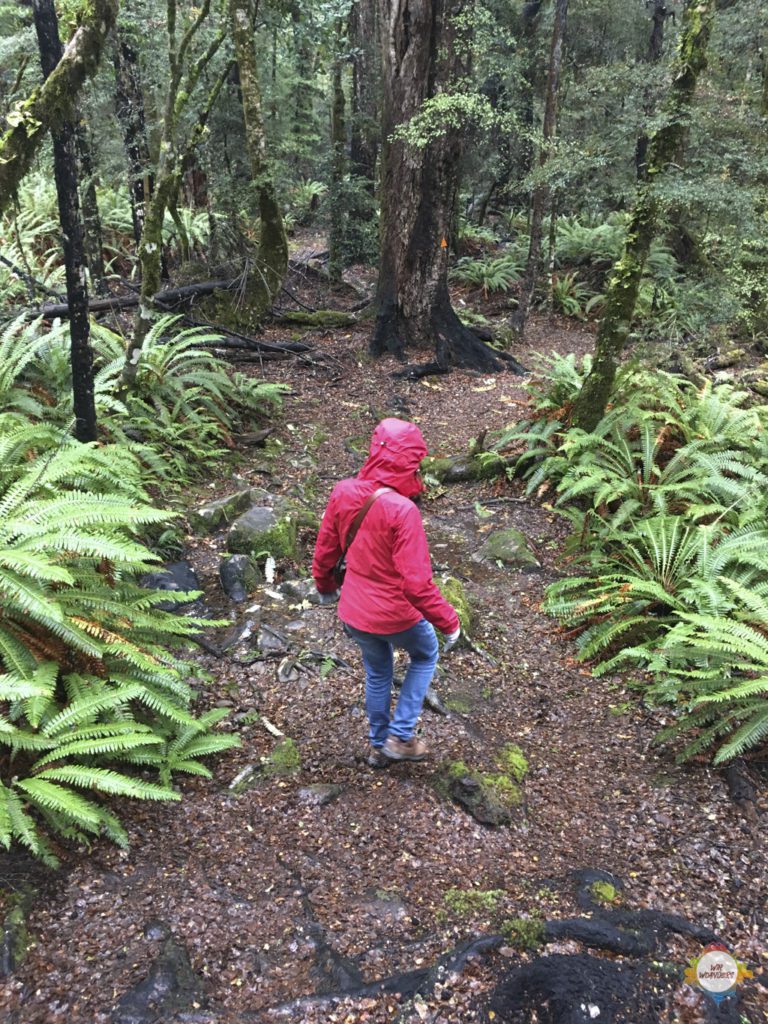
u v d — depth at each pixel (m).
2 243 11.21
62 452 4.49
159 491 6.44
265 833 3.24
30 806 3.02
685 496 6.02
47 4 4.46
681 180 6.21
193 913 2.74
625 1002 2.44
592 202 9.64
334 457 8.17
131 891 2.81
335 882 2.98
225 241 12.45
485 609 5.56
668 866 3.15
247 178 12.21
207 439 7.75
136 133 10.70
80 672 3.57
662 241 13.39
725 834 3.33
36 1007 2.30
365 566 3.26
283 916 2.79
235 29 9.74
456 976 2.53
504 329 13.22
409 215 10.70
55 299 9.80
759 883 3.04
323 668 4.44
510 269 16.33
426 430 9.02
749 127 6.50
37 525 3.62
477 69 11.69
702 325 8.55
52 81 4.52
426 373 10.80
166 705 3.57
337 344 11.59
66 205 4.84
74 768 3.01
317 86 18.16
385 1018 2.39
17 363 6.61
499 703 4.46
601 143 7.79
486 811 3.39
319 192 18.55
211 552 5.77
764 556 4.88
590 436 6.79
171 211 11.32
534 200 12.69
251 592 5.26
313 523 6.30
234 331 11.26
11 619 3.48
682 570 5.18
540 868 3.14
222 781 3.55
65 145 4.72
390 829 3.29
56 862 2.78
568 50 16.28
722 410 7.23
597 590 5.18
